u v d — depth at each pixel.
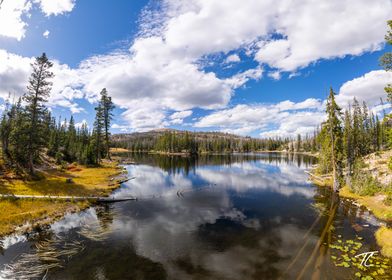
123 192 33.00
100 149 67.25
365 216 23.02
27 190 27.14
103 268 13.45
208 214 23.83
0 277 12.28
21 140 36.31
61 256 14.68
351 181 35.06
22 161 40.72
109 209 25.00
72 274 12.73
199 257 14.87
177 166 72.50
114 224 20.48
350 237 17.83
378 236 17.56
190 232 18.95
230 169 65.75
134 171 56.91
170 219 22.14
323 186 39.53
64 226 19.75
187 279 12.51
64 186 31.25
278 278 12.52
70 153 62.91
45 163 50.31
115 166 62.31
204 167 70.50
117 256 14.87
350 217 22.73
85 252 15.28
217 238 17.78
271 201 29.42
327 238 17.69
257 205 27.47
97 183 36.72
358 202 28.12
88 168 53.31
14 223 19.03
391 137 15.38
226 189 37.06
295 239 17.58
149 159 99.88
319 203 28.33
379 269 13.16
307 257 14.77
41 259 14.22
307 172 57.66
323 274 12.78
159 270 13.34
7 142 48.25
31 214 20.81
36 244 16.16
